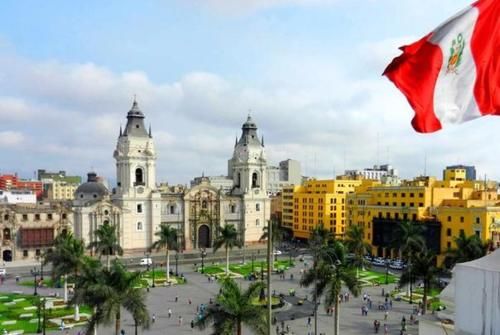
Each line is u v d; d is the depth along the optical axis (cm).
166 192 17675
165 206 17012
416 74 1856
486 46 1869
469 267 1933
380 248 15350
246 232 18462
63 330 7706
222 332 4941
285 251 17225
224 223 18100
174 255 15875
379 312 8981
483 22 1869
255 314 4994
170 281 11619
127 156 16088
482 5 1870
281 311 8944
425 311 7881
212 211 17838
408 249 10406
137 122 16500
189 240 17350
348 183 19775
